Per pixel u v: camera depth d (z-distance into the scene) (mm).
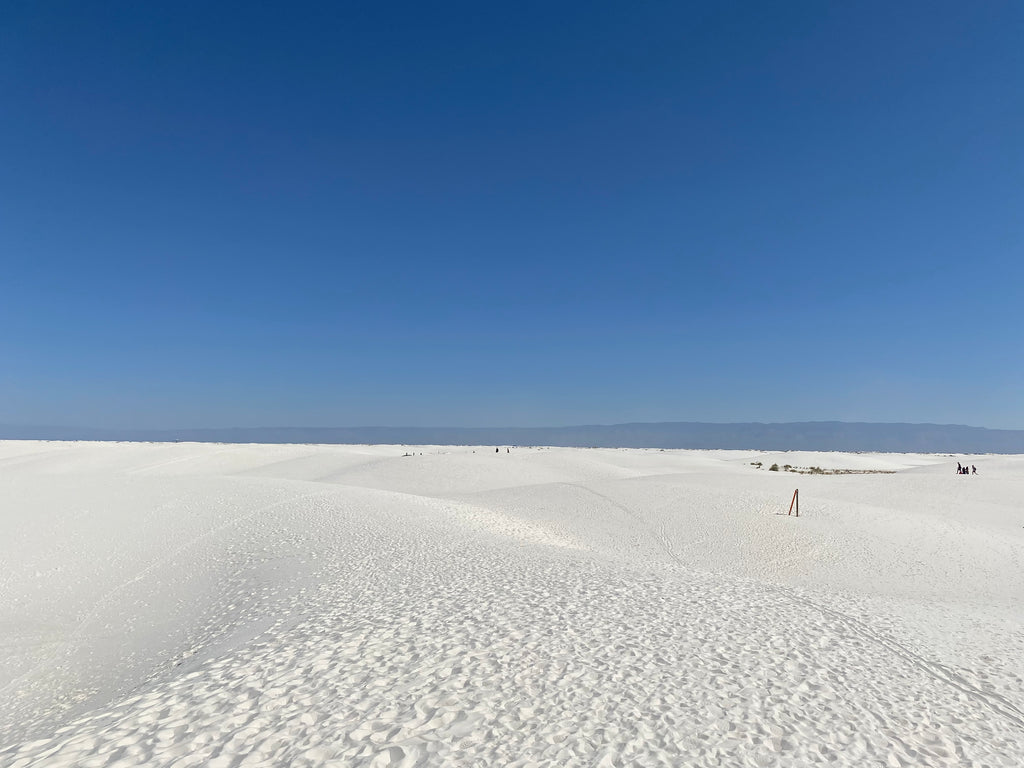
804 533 31312
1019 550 28391
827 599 17000
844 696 10000
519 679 10031
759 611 14617
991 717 9734
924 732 9031
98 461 74938
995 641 14016
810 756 8148
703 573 19875
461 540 24844
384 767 7539
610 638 12000
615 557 23219
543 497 43375
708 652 11523
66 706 12539
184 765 7559
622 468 77938
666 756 7965
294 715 8820
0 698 13531
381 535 25047
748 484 46406
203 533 25562
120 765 7594
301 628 12805
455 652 11109
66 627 17469
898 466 102562
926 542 29688
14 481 38531
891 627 14367
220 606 16781
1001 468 71000
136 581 20719
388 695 9422
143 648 15289
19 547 24281
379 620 13023
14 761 7965
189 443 107562
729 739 8453
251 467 76438
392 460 72438
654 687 9898
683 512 36906
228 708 9102
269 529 25703
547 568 18766
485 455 80250
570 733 8422
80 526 27078
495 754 7867
